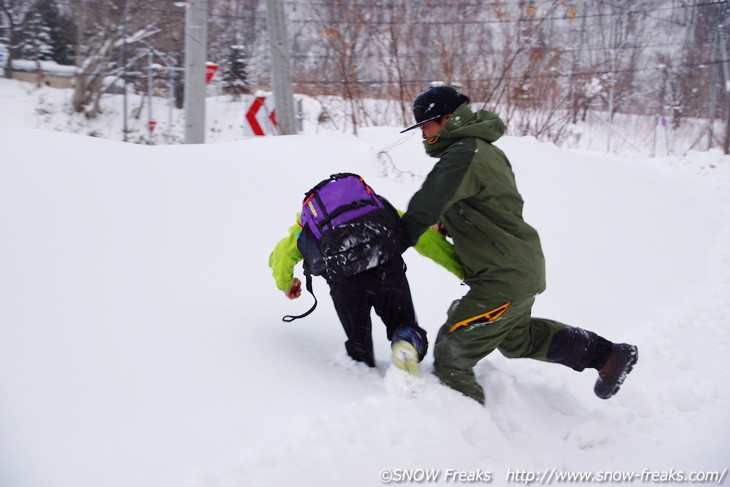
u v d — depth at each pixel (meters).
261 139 6.36
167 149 4.84
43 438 2.02
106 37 19.92
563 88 12.73
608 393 3.02
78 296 2.80
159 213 3.77
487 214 2.67
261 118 8.45
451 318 2.85
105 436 2.10
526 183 6.82
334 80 9.86
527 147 8.59
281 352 2.95
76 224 3.32
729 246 7.25
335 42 9.32
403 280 2.89
